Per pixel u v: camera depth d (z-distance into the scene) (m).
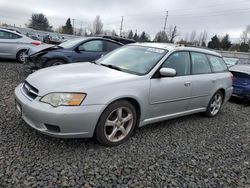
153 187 2.94
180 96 4.58
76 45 7.71
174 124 5.06
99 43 8.11
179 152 3.86
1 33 10.20
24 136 3.73
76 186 2.79
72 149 3.53
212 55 5.71
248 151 4.23
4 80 7.04
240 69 7.82
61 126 3.23
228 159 3.85
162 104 4.30
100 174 3.05
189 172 3.34
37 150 3.40
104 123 3.54
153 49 4.67
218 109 5.94
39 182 2.77
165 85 4.23
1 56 10.20
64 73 3.85
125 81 3.75
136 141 4.05
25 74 8.16
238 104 7.81
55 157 3.29
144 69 4.18
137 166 3.32
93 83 3.49
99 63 4.70
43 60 7.30
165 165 3.43
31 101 3.40
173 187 2.99
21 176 2.83
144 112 4.04
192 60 4.98
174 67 4.54
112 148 3.71
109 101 3.49
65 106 3.23
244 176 3.42
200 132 4.81
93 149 3.60
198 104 5.20
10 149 3.34
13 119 4.27
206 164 3.61
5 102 5.09
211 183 3.17
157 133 4.48
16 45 10.34
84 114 3.30
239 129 5.29
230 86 6.11
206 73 5.31
